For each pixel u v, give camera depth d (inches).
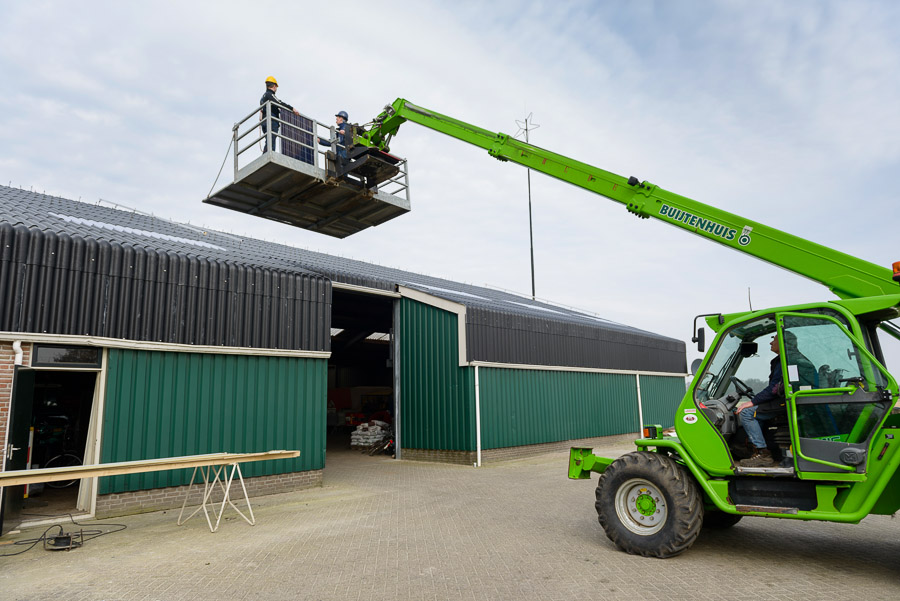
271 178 392.5
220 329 406.6
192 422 386.3
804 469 222.8
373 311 813.2
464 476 520.4
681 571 229.1
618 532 257.1
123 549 271.4
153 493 365.4
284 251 732.7
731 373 274.8
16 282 314.2
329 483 480.1
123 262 360.5
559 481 486.3
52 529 313.1
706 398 265.1
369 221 462.6
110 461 343.9
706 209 292.2
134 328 361.1
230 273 417.4
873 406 215.8
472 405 602.2
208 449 392.8
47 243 328.2
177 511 362.6
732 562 241.6
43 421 430.6
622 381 887.7
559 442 727.1
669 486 244.7
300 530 308.8
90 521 333.1
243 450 411.8
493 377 634.2
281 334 443.8
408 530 306.8
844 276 250.8
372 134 432.8
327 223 464.8
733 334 268.1
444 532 301.7
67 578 228.4
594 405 810.8
